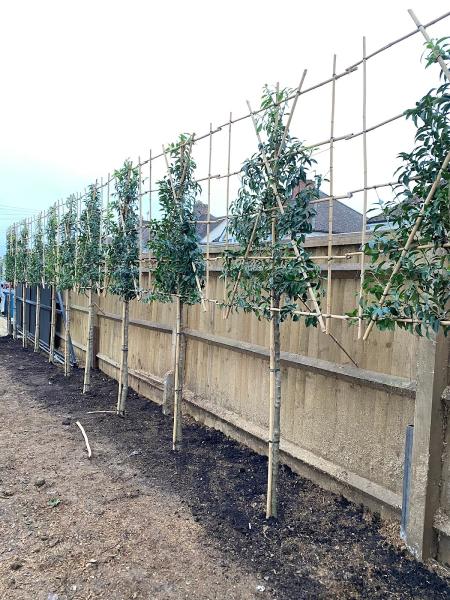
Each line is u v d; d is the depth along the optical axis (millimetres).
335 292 3262
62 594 2291
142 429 4809
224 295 4500
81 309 8188
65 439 4477
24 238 10828
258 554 2648
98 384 6836
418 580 2422
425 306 2068
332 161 2664
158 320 5781
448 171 2012
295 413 3711
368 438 3057
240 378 4371
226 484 3520
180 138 4195
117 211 5508
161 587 2361
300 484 3500
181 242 4133
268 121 3012
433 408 2471
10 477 3582
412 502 2586
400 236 2266
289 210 2848
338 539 2793
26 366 8266
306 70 2764
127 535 2814
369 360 3023
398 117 2213
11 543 2703
